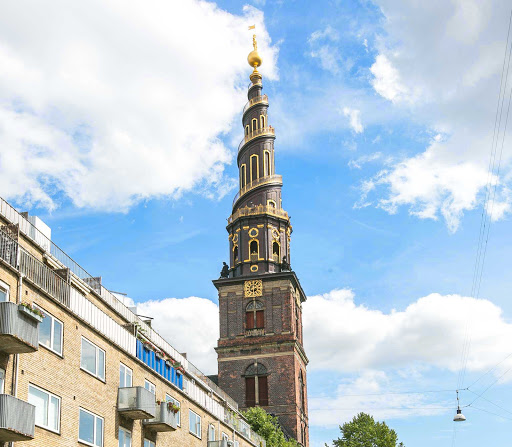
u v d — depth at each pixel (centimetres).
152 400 3684
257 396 9850
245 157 11194
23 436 2577
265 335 10075
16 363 2692
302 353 10594
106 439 3388
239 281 10388
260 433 8025
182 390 4553
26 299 2809
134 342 3897
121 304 4809
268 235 10644
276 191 10919
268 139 11188
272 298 10262
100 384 3378
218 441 5016
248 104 11450
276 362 9962
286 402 9769
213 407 5331
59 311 3053
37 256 3700
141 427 3828
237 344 10106
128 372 3734
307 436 10612
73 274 4025
